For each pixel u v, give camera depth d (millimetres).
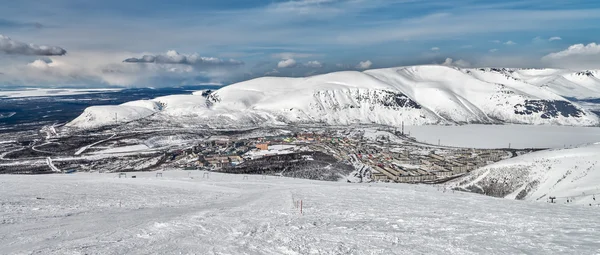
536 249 23953
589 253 22766
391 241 26828
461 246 25016
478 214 39875
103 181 79500
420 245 25609
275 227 32062
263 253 23797
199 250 24281
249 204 49438
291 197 54844
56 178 87750
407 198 57625
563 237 27391
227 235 28734
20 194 53625
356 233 29688
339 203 50219
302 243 26219
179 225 32281
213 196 62281
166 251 23859
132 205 48250
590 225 32469
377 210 43500
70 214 39125
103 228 31312
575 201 82062
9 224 32719
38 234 28750
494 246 24922
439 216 38719
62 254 22688
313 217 37969
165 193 63500
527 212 41719
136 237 27750
